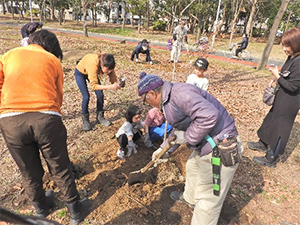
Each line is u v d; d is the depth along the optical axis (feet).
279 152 10.29
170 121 5.98
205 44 38.29
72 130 13.12
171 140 6.61
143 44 29.94
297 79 8.76
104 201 8.49
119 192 8.91
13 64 5.76
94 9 109.40
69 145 11.72
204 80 11.51
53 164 6.58
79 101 17.08
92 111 15.74
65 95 17.94
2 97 5.87
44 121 5.87
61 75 6.68
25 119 5.75
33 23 12.93
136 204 8.41
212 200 6.48
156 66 30.01
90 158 10.80
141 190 9.05
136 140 11.99
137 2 85.56
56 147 6.37
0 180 9.12
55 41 6.62
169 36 82.38
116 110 16.05
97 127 13.60
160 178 9.69
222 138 5.88
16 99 5.72
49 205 8.06
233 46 46.91
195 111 5.29
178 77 25.62
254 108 18.37
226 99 20.27
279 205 8.80
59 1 109.29
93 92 19.19
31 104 5.78
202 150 6.11
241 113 17.28
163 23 99.81
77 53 32.81
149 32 94.84
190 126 5.63
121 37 75.56
